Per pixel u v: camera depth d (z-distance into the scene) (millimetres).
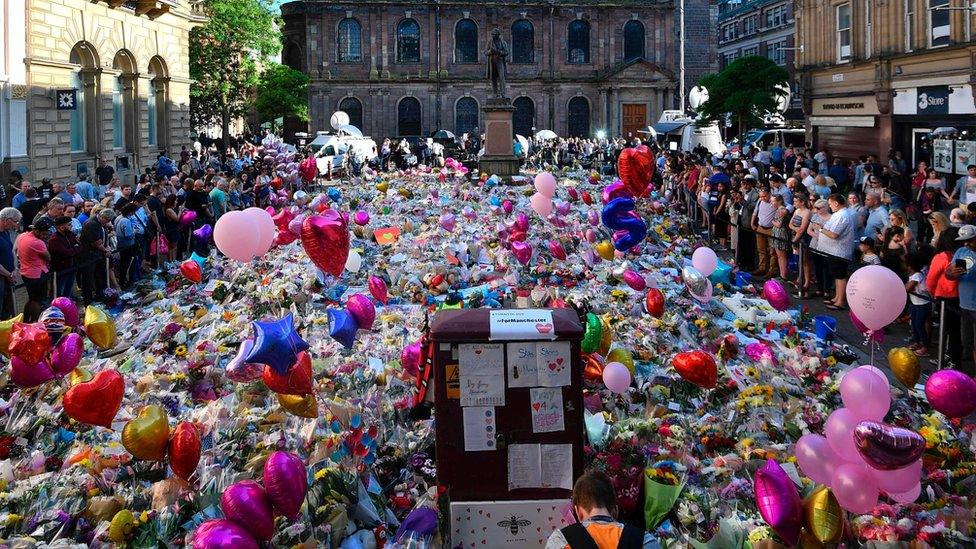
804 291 16891
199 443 7277
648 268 16516
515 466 7070
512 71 74188
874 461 6133
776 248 18578
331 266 10461
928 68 28359
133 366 11148
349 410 8977
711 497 7695
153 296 16094
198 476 7910
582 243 18688
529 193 28484
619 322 12352
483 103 73750
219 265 17594
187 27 41312
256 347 7445
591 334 8969
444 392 7082
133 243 17703
